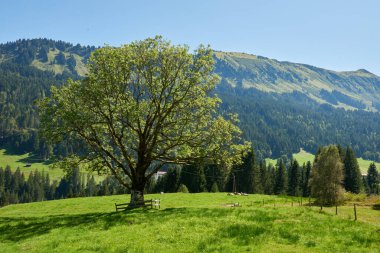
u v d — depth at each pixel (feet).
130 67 131.85
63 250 76.54
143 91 137.59
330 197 198.80
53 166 131.95
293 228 81.56
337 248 66.69
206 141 139.54
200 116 139.95
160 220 99.35
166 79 134.62
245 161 426.51
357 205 165.78
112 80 129.18
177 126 140.05
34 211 196.13
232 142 140.67
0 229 109.40
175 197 233.35
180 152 142.51
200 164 144.46
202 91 138.21
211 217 98.63
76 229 97.91
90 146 137.59
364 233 77.77
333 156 228.63
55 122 127.85
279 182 457.68
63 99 129.08
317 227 82.79
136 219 102.94
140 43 135.54
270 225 84.69
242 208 115.65
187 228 85.66
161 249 70.79
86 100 128.98
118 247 74.28
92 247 76.07
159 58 135.33
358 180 421.59
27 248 82.33
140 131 136.46
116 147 142.72
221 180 434.71
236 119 142.20
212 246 69.67
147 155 137.80
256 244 69.77
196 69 137.39
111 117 131.03
